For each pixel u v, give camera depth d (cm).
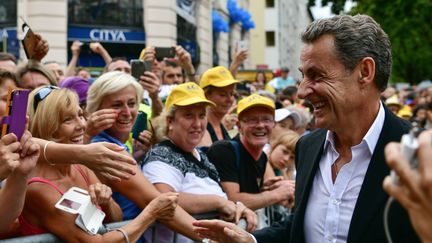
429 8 2136
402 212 188
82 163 247
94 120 304
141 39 1742
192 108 346
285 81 1347
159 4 1727
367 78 203
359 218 197
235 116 571
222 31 2325
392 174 120
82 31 1688
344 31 203
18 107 211
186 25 1945
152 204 279
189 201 326
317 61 205
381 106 211
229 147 383
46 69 395
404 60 3081
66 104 273
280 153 435
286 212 424
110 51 1745
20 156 215
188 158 346
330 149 221
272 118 392
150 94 428
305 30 212
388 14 2041
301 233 220
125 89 334
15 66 439
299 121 556
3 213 222
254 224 339
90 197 253
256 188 390
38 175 258
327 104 207
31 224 252
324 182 217
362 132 208
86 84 408
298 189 229
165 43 1738
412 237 186
